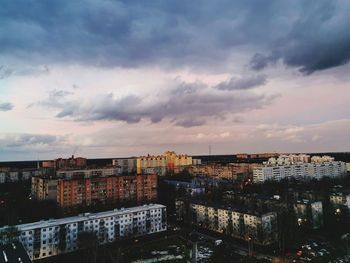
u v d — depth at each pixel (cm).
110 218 13600
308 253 11319
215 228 15225
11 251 9338
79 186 18612
